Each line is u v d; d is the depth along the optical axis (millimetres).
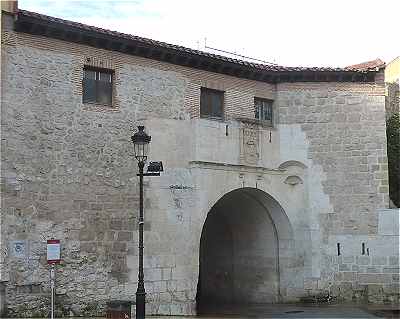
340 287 21797
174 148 19359
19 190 15797
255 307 21562
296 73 22312
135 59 18844
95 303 17000
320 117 22453
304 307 21094
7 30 16078
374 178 22062
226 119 20891
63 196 16750
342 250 21938
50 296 16109
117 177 17984
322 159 22344
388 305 21250
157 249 18469
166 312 18375
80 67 17578
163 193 18875
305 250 22109
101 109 17906
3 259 15219
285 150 22297
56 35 17062
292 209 22219
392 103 26984
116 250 17641
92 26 17609
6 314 15172
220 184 20188
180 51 19453
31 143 16234
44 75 16766
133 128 18516
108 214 17625
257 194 21953
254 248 23625
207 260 25672
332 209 22141
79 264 16828
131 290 17781
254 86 21984
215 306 22281
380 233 21734
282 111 22484
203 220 19547
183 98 19812
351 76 22484
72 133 17188
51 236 16344
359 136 22312
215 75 20828
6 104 15797
